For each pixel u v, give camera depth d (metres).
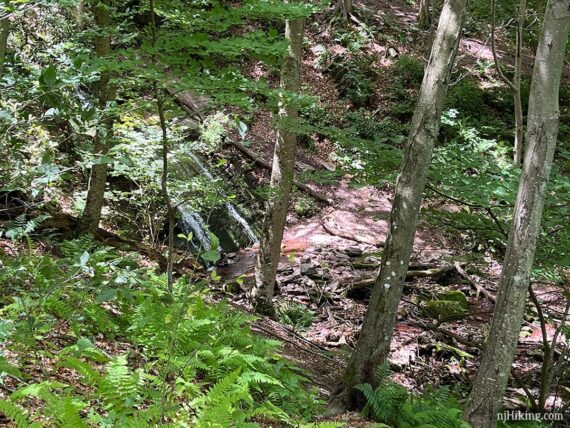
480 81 18.47
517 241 4.87
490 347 4.96
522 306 4.88
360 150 7.15
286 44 4.29
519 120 11.38
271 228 8.97
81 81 3.74
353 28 20.00
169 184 7.70
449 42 5.09
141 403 3.38
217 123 9.05
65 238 7.77
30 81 3.54
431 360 8.55
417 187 5.17
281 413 3.75
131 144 7.20
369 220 14.20
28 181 3.77
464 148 7.84
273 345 5.27
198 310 4.97
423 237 12.54
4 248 6.30
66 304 4.36
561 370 7.55
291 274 11.29
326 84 18.39
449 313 10.02
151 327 4.18
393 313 5.24
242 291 10.23
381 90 18.09
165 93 5.04
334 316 9.99
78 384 3.68
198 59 4.93
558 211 6.23
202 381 4.18
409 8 23.47
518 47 11.30
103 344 4.39
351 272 11.59
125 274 4.37
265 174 14.73
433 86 5.13
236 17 4.29
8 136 3.72
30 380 3.51
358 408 5.06
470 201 6.34
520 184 4.91
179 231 11.72
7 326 2.99
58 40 8.49
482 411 4.94
